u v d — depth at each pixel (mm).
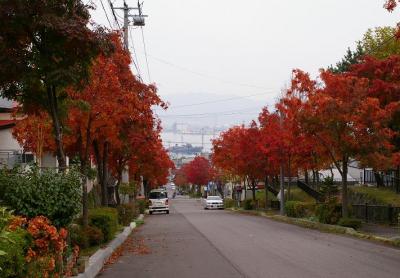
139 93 20594
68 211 10461
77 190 10750
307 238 21625
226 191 101438
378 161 24422
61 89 12430
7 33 10867
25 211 9953
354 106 24062
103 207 22625
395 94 27234
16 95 11922
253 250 17406
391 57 28891
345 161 25531
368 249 17453
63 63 11117
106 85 16969
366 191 36969
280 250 17312
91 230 17141
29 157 26250
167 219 39406
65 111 13328
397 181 34781
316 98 24531
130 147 26828
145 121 20641
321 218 27938
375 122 24094
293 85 27203
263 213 42969
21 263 7145
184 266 14078
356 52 42875
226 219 37219
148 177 56969
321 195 40719
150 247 19125
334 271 12711
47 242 8406
